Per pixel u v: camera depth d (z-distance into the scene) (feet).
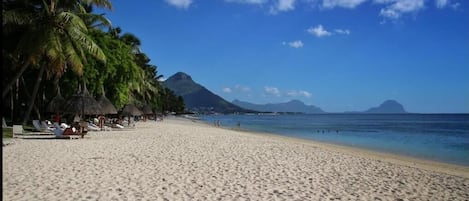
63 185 29.35
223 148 59.47
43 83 105.81
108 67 102.17
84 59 80.02
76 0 83.61
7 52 81.92
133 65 117.08
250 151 56.03
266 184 31.96
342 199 27.76
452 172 49.55
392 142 109.50
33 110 112.98
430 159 69.72
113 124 112.06
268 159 47.21
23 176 32.35
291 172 38.11
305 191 29.86
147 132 97.81
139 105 190.19
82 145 57.16
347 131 172.45
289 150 59.82
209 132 109.50
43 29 71.72
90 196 26.27
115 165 39.24
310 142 96.84
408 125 254.06
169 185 30.50
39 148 51.65
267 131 164.14
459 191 32.22
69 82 98.32
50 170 35.40
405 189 32.24
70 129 68.64
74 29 75.15
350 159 50.62
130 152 50.34
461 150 87.51
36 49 71.26
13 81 76.54
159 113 307.17
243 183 32.09
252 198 27.14
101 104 93.61
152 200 25.77
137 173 35.17
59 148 52.16
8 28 74.64
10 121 98.53
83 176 33.01
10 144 55.47
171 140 73.10
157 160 43.57
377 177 37.42
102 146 56.85
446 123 291.38
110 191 27.86
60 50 72.79
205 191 28.81
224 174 35.91
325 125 251.39
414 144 103.60
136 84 136.87
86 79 98.27
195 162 42.88
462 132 165.78
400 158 67.41
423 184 34.81
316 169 40.68
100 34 104.32
